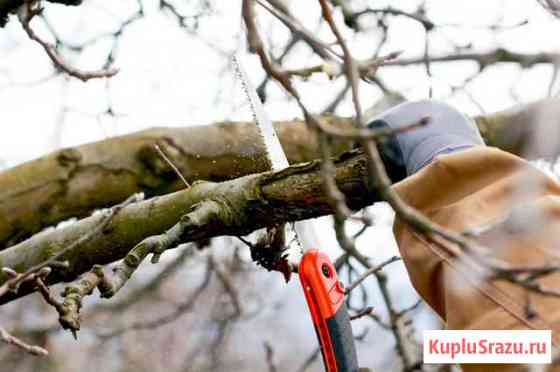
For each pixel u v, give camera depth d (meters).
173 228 2.42
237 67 2.89
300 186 2.50
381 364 4.77
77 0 2.98
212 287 5.89
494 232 1.88
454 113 2.36
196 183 2.81
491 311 1.91
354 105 1.54
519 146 4.19
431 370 3.61
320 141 1.53
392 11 3.19
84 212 3.91
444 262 2.01
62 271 2.92
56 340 6.50
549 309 1.86
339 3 2.80
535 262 1.85
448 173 2.11
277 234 2.60
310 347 6.53
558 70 1.74
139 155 3.93
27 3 2.69
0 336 1.89
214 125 4.03
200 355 5.60
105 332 6.34
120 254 2.88
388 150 2.36
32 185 3.82
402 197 2.13
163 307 6.28
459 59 2.01
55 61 2.61
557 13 2.04
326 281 2.27
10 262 2.93
